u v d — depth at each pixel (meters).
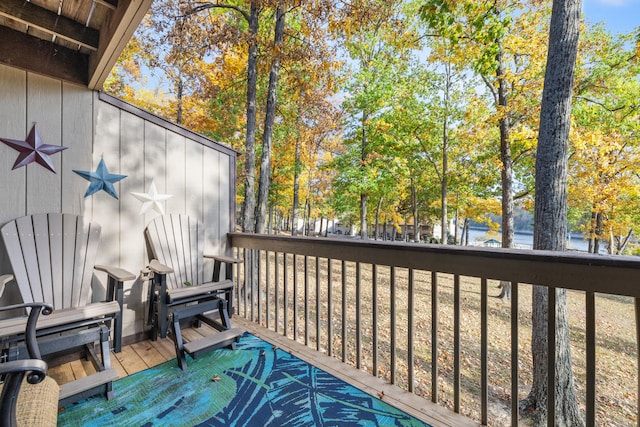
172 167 2.89
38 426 0.93
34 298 1.93
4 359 1.59
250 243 3.07
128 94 9.23
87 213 2.38
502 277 1.48
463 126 8.87
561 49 3.45
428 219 22.11
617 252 13.84
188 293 2.34
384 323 5.66
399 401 1.78
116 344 2.27
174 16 5.50
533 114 6.66
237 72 7.89
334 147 13.30
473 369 4.36
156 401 1.77
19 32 2.07
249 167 6.43
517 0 6.29
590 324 1.24
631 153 7.67
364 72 9.96
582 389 4.32
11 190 2.06
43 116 2.20
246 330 2.83
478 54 5.56
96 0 1.56
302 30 6.58
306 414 1.66
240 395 1.83
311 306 5.95
